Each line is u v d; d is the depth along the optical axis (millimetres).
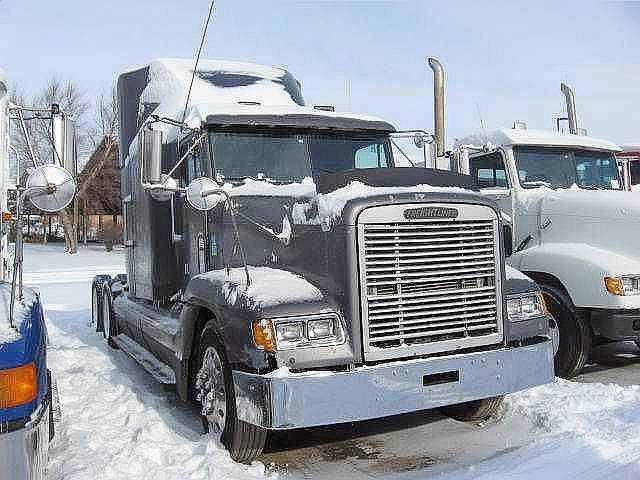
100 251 35844
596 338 7637
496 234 4918
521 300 5148
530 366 4980
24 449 3158
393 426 5672
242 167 5801
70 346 8969
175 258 6641
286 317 4332
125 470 4445
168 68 7273
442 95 10461
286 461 4902
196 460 4594
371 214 4465
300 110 6137
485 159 8727
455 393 4621
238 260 5359
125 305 8047
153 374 6219
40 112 4277
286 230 4953
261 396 4219
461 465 4734
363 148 6332
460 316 4738
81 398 6270
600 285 6910
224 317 4609
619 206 7320
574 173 8680
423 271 4609
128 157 7871
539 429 5348
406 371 4449
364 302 4422
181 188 5828
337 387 4254
